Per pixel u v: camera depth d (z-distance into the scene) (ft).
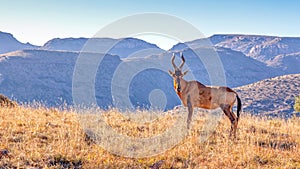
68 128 44.27
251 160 36.83
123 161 35.53
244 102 230.48
